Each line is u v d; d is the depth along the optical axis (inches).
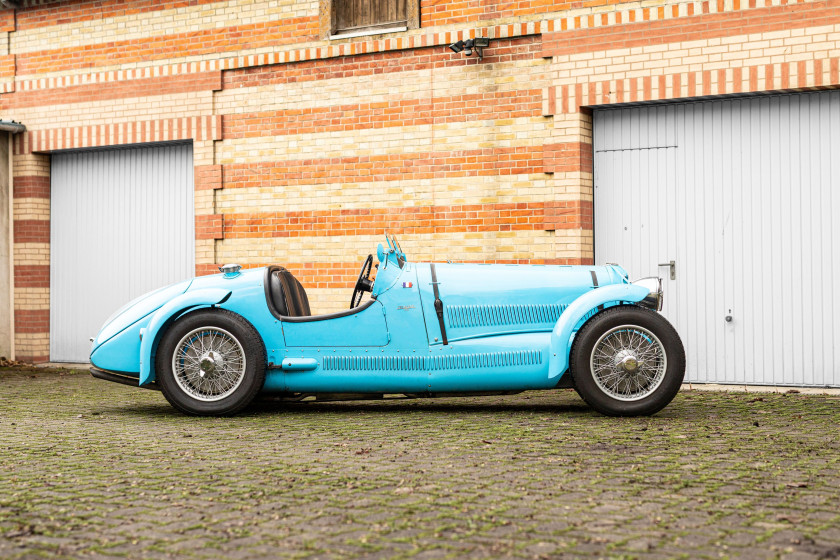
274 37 442.3
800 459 217.5
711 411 296.8
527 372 287.4
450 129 408.8
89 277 502.9
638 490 186.7
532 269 298.0
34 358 508.7
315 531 159.6
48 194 513.0
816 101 356.2
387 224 421.1
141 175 488.4
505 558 143.9
